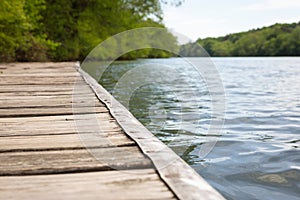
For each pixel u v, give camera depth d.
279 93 6.08
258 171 1.79
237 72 13.08
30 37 10.18
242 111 3.91
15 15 8.81
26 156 1.26
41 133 1.61
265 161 1.97
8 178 1.04
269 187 1.56
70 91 3.25
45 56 11.11
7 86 3.71
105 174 1.06
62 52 14.71
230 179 1.67
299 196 1.46
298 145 2.35
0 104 2.49
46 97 2.86
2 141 1.46
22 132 1.64
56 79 4.51
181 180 0.95
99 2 16.27
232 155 2.09
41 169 1.11
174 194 0.89
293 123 3.19
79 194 0.91
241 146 2.31
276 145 2.34
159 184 0.96
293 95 5.75
